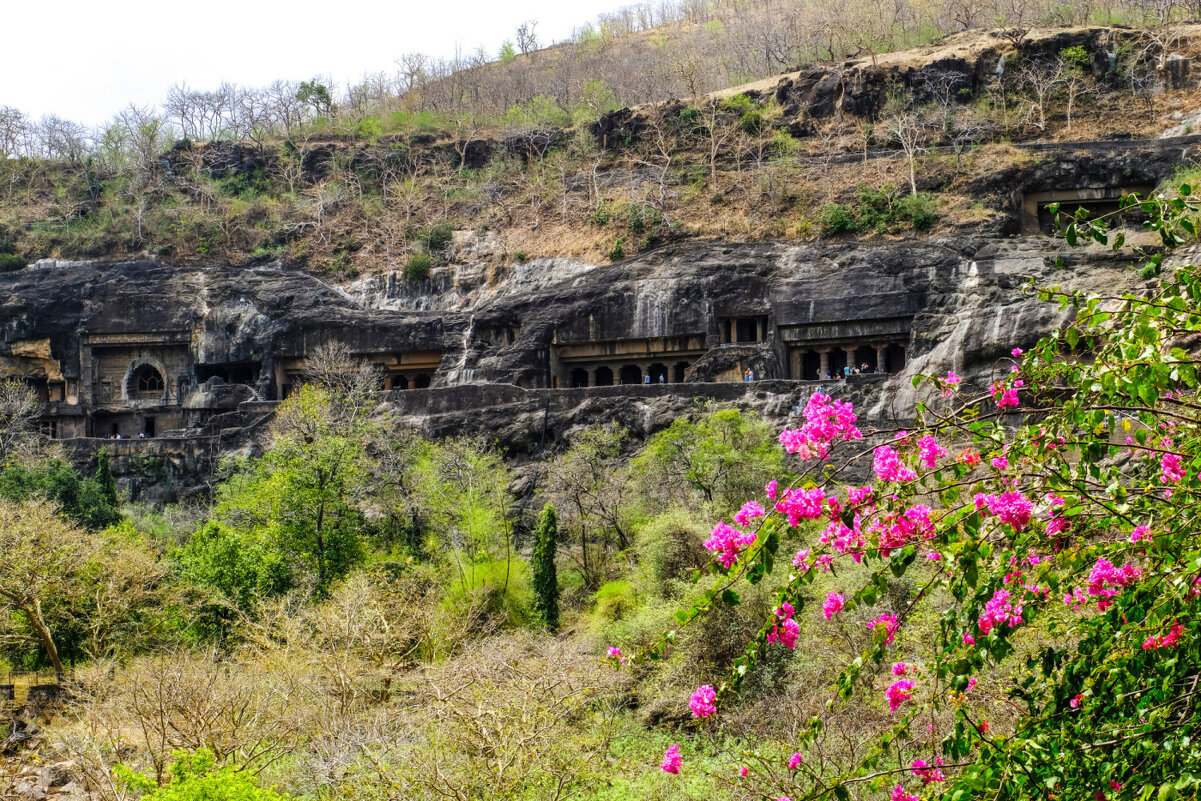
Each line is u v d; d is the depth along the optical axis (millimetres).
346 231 83750
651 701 27734
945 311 57594
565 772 18812
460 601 38312
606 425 57062
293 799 21156
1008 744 8859
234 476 57281
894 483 8750
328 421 51125
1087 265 54906
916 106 74812
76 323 77438
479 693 20438
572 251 73500
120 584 38500
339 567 41844
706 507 40938
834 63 80875
